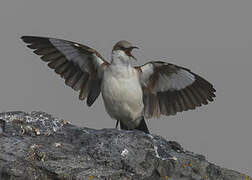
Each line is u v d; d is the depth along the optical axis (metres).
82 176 11.06
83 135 13.23
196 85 14.95
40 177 11.15
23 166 11.29
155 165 12.39
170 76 14.95
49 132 13.38
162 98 15.40
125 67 14.21
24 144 12.19
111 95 14.32
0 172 11.15
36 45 15.00
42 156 11.70
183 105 15.45
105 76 14.44
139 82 14.87
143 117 15.22
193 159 13.30
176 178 12.65
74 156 12.06
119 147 12.39
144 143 12.70
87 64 15.17
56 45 14.97
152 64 14.66
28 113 14.13
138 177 11.84
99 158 12.13
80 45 14.64
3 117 13.63
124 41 14.34
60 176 11.07
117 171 11.64
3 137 12.37
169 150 13.51
